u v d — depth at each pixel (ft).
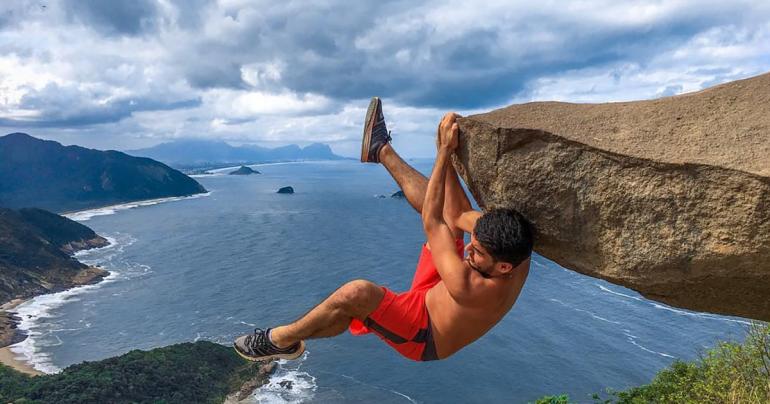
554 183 15.80
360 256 424.87
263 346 17.62
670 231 14.53
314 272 379.55
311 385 215.31
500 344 235.20
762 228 13.30
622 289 311.47
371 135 19.16
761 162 13.07
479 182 17.33
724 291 15.25
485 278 14.96
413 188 18.61
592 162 15.05
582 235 16.07
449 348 16.03
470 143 17.02
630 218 15.03
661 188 14.26
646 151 14.32
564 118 16.20
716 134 14.23
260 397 205.05
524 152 16.01
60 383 203.10
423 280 16.79
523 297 297.53
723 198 13.57
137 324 292.40
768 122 14.02
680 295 15.90
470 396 196.65
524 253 14.57
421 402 197.26
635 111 15.96
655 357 213.05
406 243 476.95
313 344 260.83
